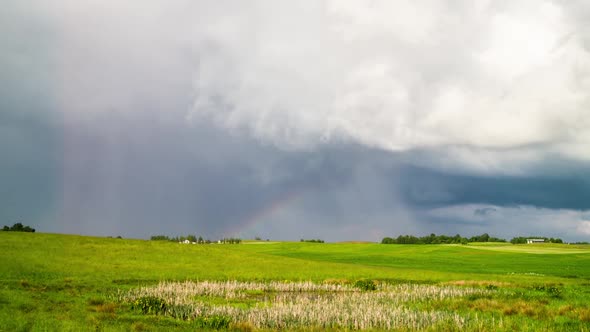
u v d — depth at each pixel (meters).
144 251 83.38
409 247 177.12
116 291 43.47
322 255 146.00
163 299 36.00
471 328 26.50
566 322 28.55
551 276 75.44
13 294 35.91
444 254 144.88
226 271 68.19
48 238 84.50
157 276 58.34
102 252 77.56
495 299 40.50
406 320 28.92
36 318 26.89
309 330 26.77
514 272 83.81
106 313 30.58
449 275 71.12
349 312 32.34
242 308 35.38
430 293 45.66
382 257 134.00
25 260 62.06
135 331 25.23
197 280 55.53
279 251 169.75
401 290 49.22
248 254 95.12
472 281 59.31
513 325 27.52
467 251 156.50
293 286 53.47
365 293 47.47
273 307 34.75
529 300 39.72
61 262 64.00
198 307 33.78
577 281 65.25
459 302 37.78
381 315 30.19
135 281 53.09
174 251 87.31
